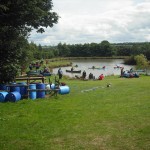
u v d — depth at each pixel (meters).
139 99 21.98
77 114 17.22
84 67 102.19
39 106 19.94
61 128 14.36
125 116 16.34
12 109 19.08
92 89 29.17
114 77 48.31
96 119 15.88
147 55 152.50
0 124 15.39
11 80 24.64
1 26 23.67
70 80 42.34
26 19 24.44
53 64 106.75
